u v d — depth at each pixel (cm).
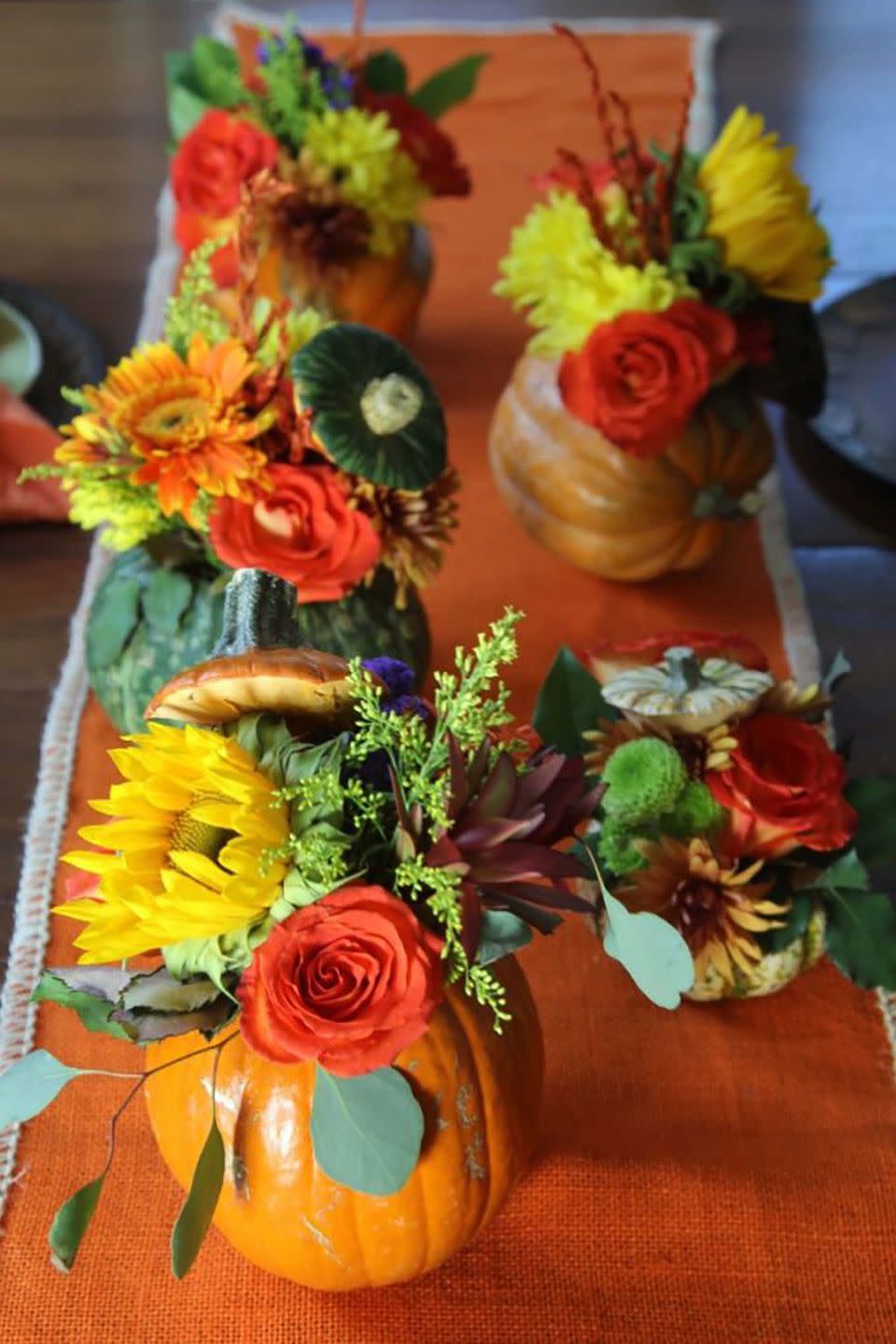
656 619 99
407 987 50
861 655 97
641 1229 67
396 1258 59
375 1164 52
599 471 90
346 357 70
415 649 79
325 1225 57
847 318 115
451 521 75
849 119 145
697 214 86
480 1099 57
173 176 98
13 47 154
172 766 51
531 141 140
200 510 72
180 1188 68
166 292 121
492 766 52
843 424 108
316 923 50
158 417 71
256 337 74
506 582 101
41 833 84
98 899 54
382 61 109
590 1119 71
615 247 87
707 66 150
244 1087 56
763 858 68
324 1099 53
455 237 130
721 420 90
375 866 54
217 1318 64
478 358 119
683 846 66
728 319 86
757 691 66
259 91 105
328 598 72
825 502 108
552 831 54
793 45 155
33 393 108
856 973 68
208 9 160
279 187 75
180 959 52
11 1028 74
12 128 142
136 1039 51
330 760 51
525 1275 66
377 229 99
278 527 72
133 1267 65
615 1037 75
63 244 127
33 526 103
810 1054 75
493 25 156
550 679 73
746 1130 71
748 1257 67
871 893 71
